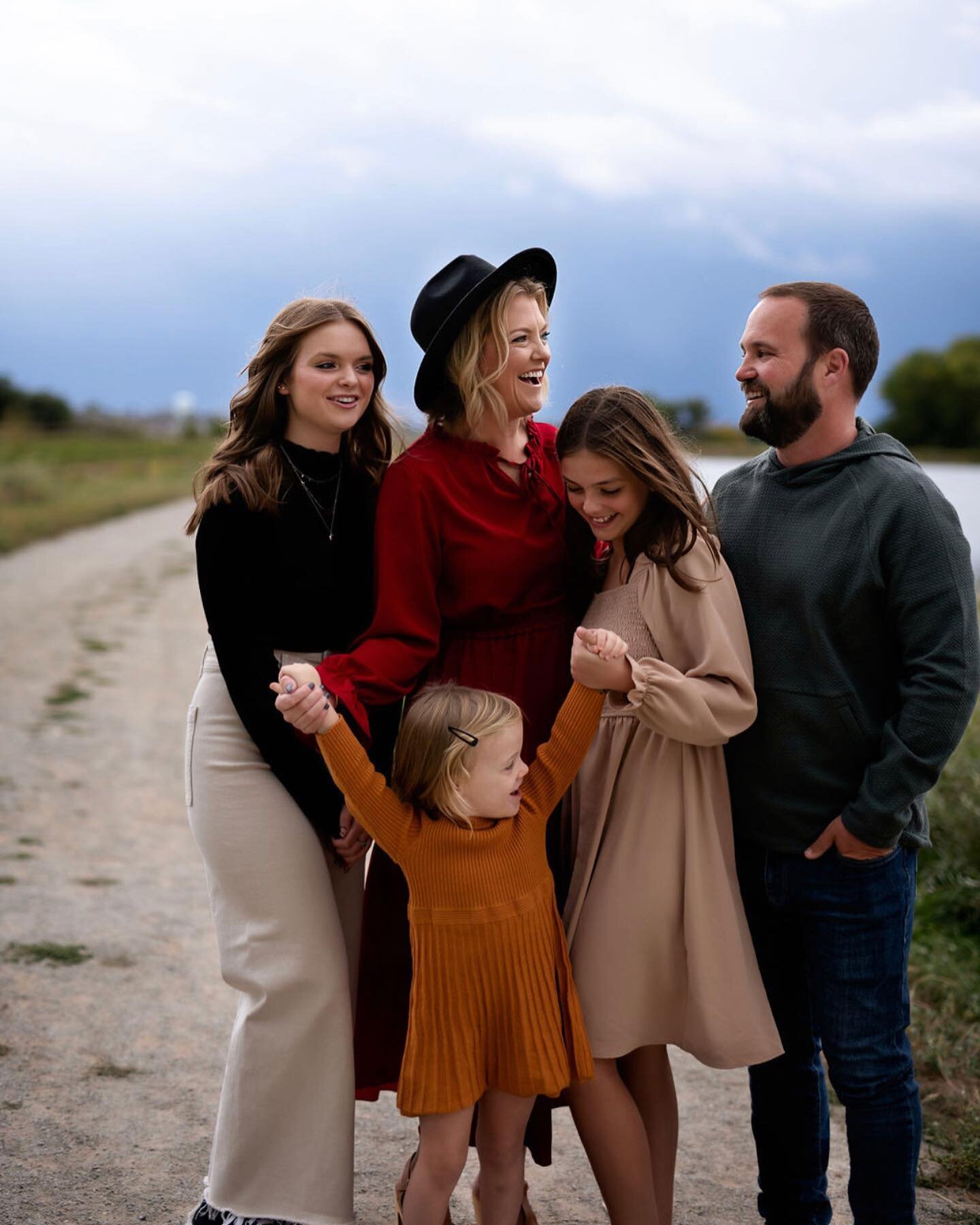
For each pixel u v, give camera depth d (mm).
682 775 2543
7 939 4531
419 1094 2377
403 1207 2449
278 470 2703
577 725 2457
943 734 2375
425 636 2648
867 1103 2521
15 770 6980
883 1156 2512
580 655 2377
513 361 2625
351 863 2750
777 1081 2799
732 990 2500
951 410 36500
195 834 2713
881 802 2408
